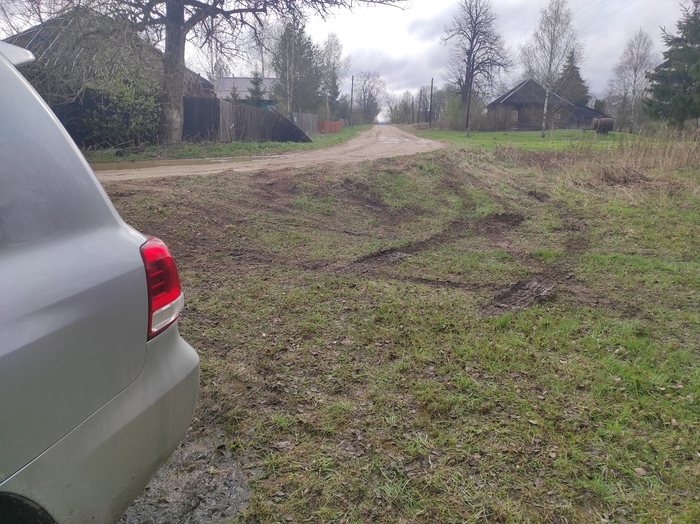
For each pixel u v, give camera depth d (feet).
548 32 118.62
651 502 7.63
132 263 5.62
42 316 4.53
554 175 44.96
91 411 4.94
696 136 49.01
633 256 22.36
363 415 9.75
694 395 10.59
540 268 20.59
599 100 193.06
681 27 105.09
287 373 11.23
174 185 28.09
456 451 8.72
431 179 39.14
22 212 4.82
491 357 12.19
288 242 22.36
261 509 7.32
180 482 7.87
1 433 4.12
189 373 6.31
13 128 5.04
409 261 20.81
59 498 4.62
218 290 16.15
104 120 56.34
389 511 7.39
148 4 54.19
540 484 7.98
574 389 10.89
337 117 256.52
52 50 45.80
